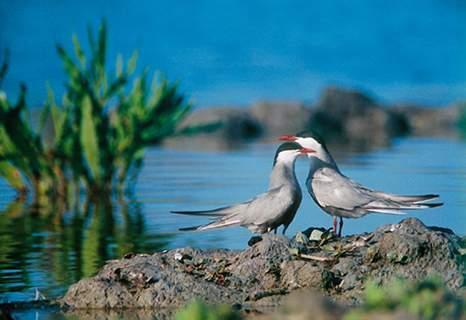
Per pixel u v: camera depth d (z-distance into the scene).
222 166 18.53
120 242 12.83
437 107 26.84
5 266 11.62
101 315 9.84
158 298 10.05
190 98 29.73
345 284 10.05
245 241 12.69
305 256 10.41
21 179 17.12
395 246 10.18
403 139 22.80
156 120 17.58
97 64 17.59
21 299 10.30
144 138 17.31
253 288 10.17
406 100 30.47
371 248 10.27
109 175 16.89
